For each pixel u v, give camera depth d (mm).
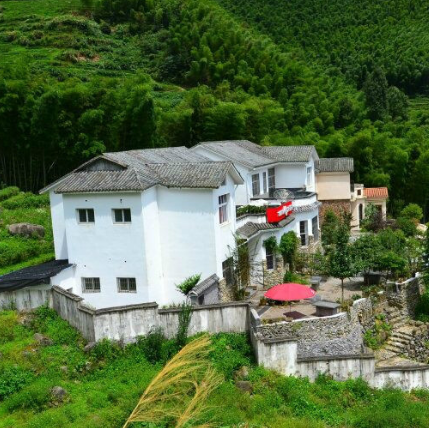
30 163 41844
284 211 30734
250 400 17062
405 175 50250
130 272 24641
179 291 25547
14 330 20375
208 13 89000
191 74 75250
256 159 35406
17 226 32250
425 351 25672
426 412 17359
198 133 47656
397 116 71875
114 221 24578
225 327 20516
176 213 25203
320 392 18531
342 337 22922
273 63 71688
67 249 26016
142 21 93812
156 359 19047
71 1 103250
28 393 16250
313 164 40375
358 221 44219
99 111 40750
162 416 10859
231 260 26922
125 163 25656
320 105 60750
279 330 21828
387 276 29422
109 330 19438
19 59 47656
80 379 17969
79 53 80000
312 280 29328
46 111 39500
